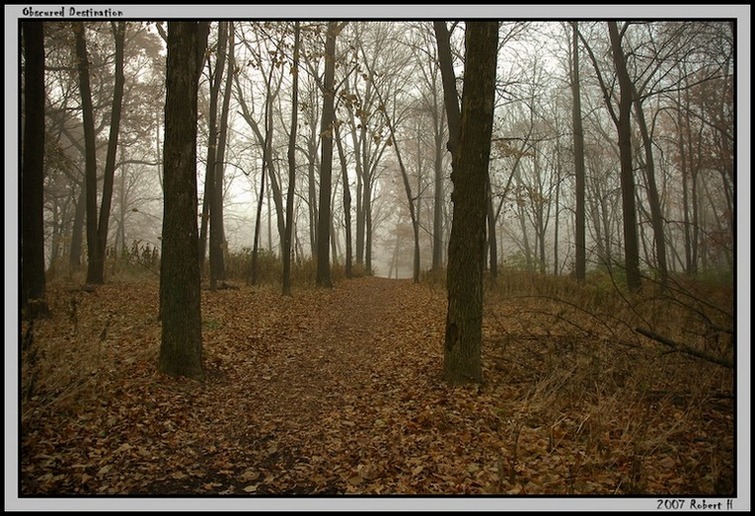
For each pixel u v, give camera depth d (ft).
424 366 25.57
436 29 36.14
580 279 56.13
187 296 21.94
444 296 49.70
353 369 25.91
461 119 21.98
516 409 18.84
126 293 39.91
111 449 15.16
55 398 16.28
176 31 21.44
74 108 73.00
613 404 17.30
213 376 22.74
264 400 20.86
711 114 61.21
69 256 62.75
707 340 19.84
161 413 17.99
